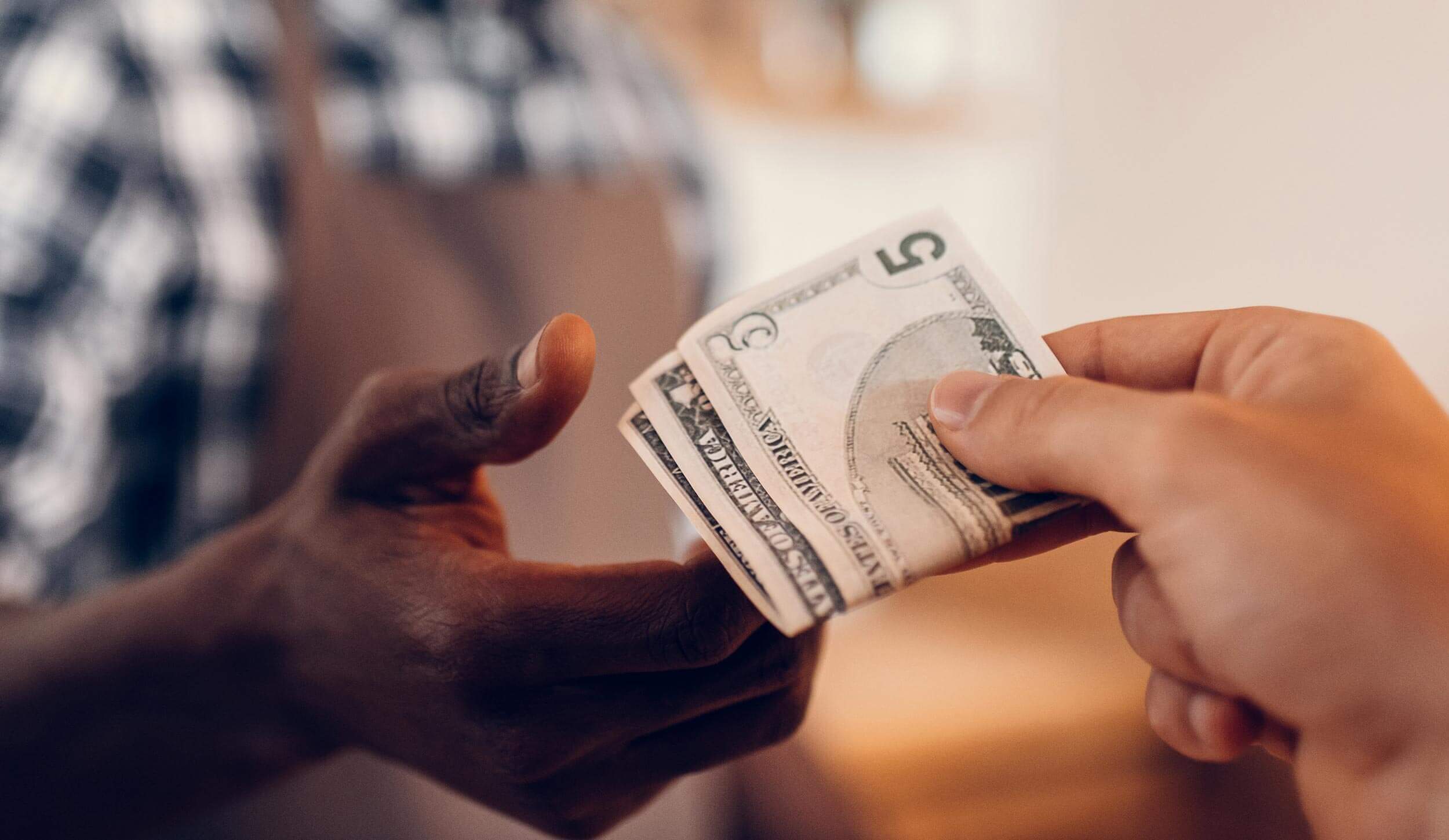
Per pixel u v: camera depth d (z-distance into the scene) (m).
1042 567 2.41
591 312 1.36
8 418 0.85
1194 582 0.48
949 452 0.63
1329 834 0.47
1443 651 0.42
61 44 0.86
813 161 3.11
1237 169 2.74
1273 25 2.57
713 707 0.62
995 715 2.04
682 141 1.61
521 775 0.62
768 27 2.67
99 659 0.69
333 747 0.78
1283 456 0.46
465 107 1.28
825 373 0.70
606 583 0.56
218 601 0.68
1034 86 3.38
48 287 0.86
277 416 1.05
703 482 0.64
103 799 0.75
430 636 0.58
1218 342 0.61
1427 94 2.23
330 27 1.17
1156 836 1.98
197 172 0.95
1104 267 3.25
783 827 1.52
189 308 0.97
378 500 0.64
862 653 2.36
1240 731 0.57
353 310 1.12
